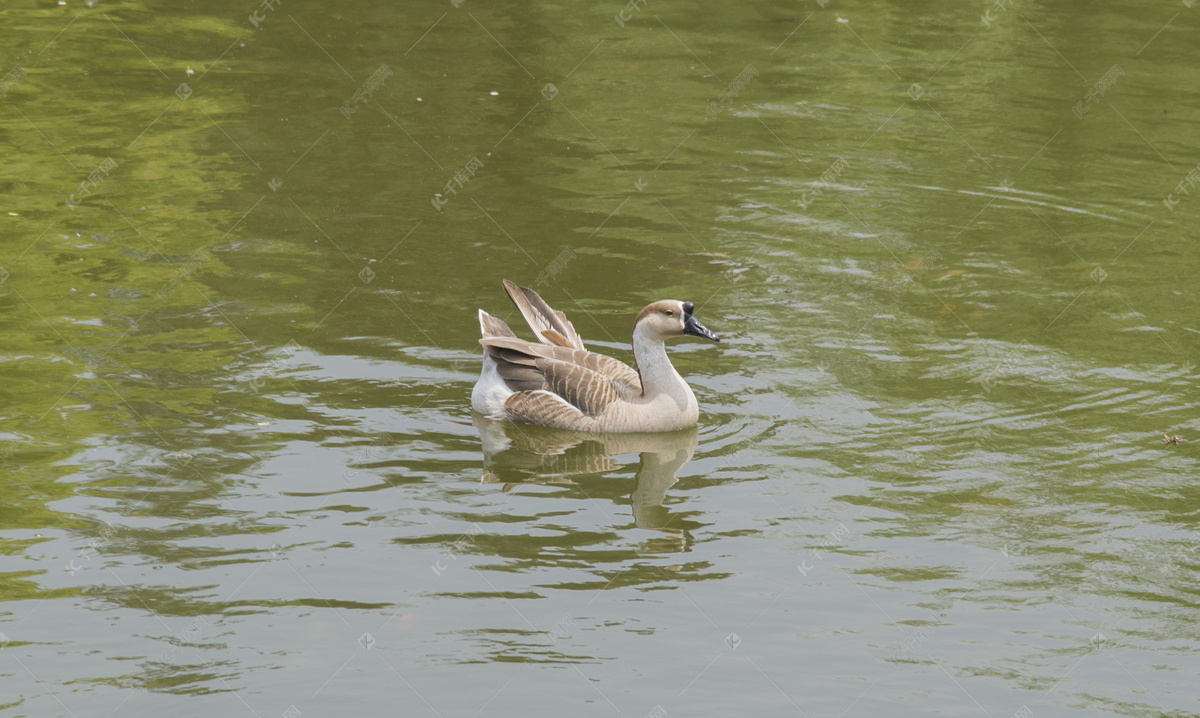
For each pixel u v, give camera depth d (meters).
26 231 19.64
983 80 29.23
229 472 13.45
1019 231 21.48
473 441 14.66
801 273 19.59
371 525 12.69
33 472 13.20
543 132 25.41
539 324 16.17
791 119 26.64
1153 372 16.42
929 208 22.39
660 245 20.41
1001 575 12.07
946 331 17.69
